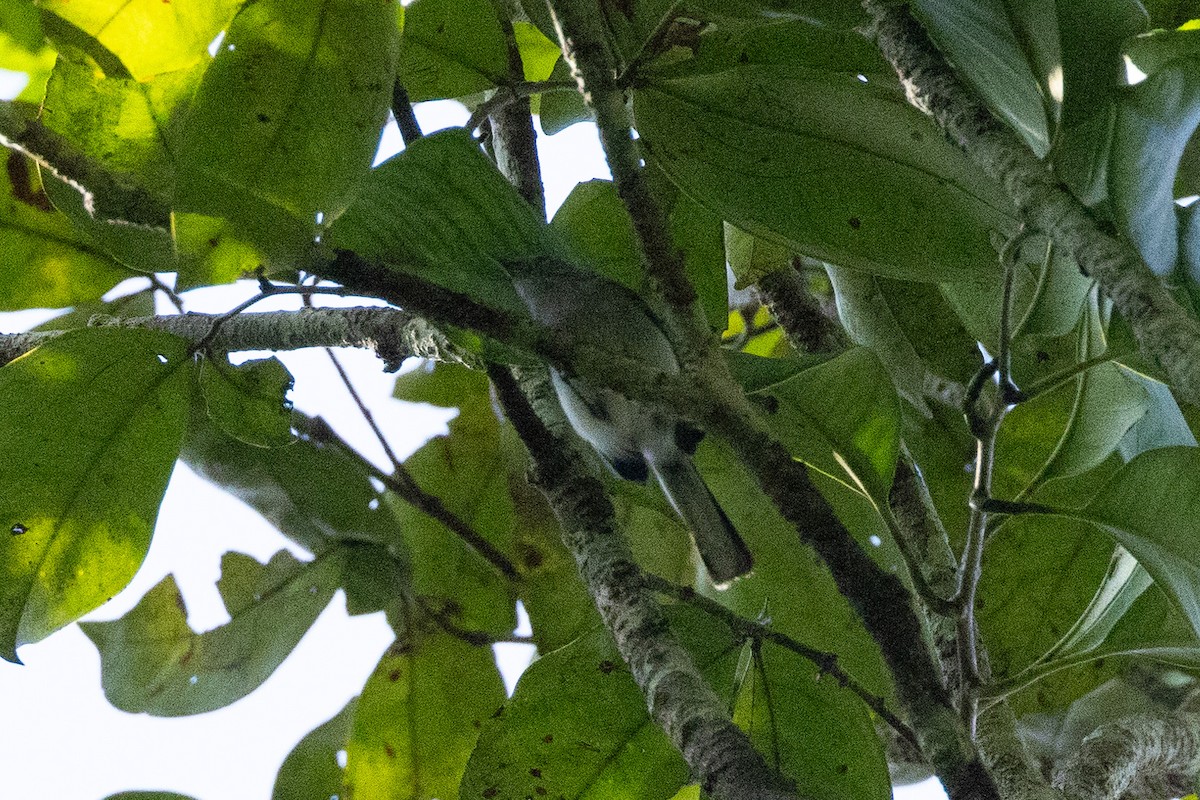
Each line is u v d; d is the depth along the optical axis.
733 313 7.89
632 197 3.74
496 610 6.75
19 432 4.36
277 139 3.58
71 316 6.48
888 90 4.56
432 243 3.70
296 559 6.57
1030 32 3.86
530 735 4.79
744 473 5.68
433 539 6.86
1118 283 3.32
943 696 3.58
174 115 4.35
